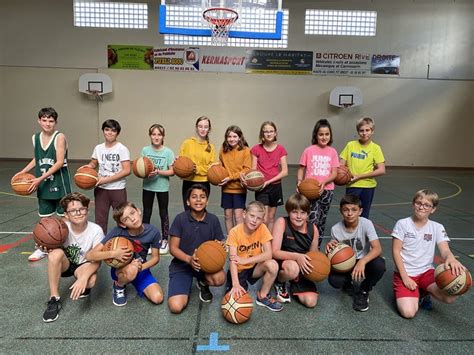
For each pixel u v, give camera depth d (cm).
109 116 1138
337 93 1127
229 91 1142
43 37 1093
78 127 1140
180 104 1142
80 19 1093
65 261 243
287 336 214
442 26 1123
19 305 245
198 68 1130
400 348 204
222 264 239
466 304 259
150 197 367
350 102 1130
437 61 1141
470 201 662
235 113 1152
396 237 250
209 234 262
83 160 1155
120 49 1109
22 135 1130
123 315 234
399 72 1143
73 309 241
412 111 1164
